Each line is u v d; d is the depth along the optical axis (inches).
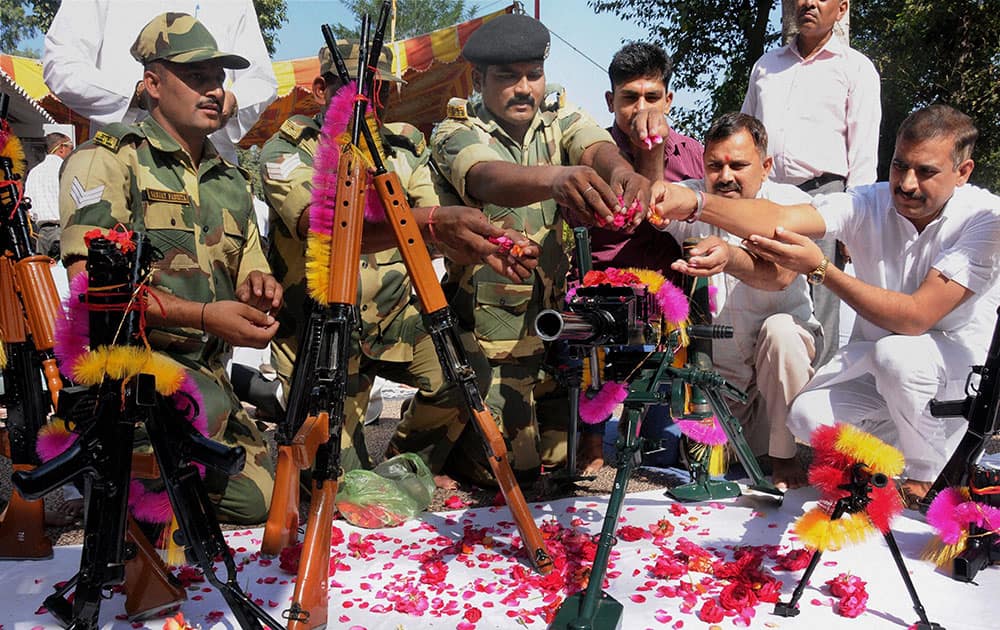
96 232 91.4
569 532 129.6
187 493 89.3
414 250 109.3
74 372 86.5
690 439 152.2
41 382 113.3
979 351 143.5
